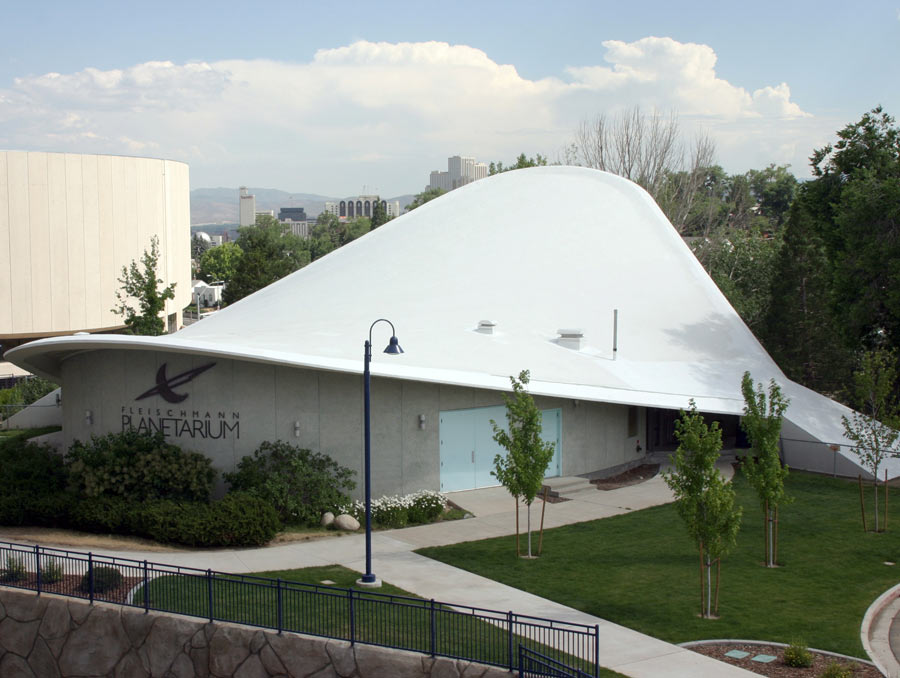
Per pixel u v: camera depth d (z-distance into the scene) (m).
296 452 26.64
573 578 20.06
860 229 35.78
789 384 34.47
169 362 27.89
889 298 34.91
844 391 43.34
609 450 32.69
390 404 27.47
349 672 15.84
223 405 27.22
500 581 19.84
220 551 22.61
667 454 35.34
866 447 26.33
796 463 32.50
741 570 20.77
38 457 27.97
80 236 71.69
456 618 17.22
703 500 17.61
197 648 17.11
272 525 23.59
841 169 41.41
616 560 21.50
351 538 24.00
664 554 22.00
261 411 26.98
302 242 172.25
